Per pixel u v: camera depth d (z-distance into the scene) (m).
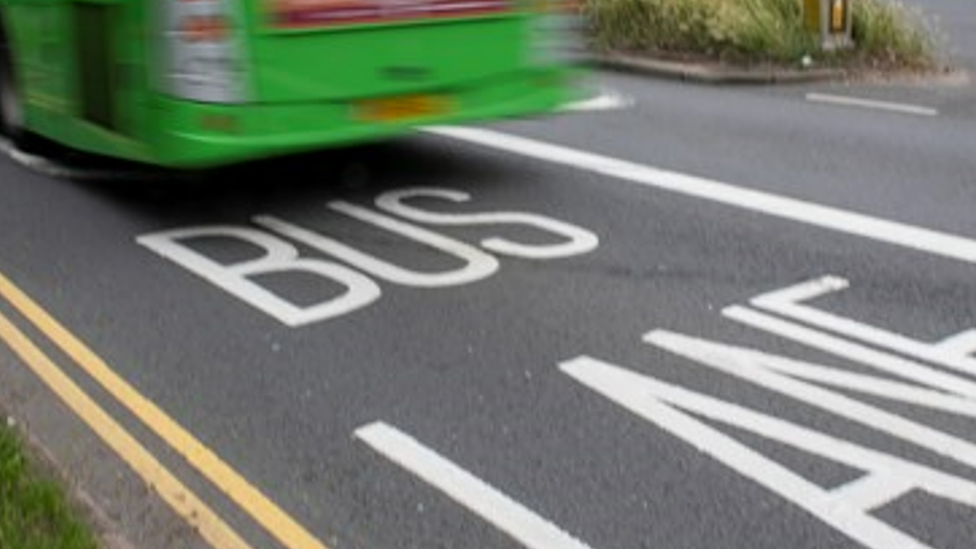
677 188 8.12
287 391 5.08
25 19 8.34
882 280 6.29
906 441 4.56
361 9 7.00
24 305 6.09
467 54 7.45
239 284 6.34
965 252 6.70
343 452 4.56
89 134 7.73
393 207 7.70
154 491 4.26
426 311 5.94
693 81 12.86
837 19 13.45
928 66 13.61
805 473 4.35
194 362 5.39
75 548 3.55
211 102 6.73
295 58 6.88
